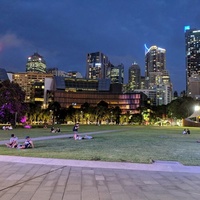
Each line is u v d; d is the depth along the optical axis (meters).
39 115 132.38
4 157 13.70
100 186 8.13
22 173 9.86
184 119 105.31
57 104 143.38
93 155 15.03
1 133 38.09
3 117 62.16
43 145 20.84
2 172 10.03
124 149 18.56
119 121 156.38
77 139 27.56
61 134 36.88
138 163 12.55
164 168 11.41
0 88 61.91
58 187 7.92
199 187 8.25
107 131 49.34
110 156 14.74
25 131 45.47
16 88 64.44
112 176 9.60
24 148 18.19
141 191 7.66
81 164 11.94
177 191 7.73
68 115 143.38
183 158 14.48
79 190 7.62
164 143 24.23
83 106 153.62
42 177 9.23
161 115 145.62
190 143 24.48
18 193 7.24
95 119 146.62
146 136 34.78
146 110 151.00
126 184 8.45
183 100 101.62
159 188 8.04
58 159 13.24
